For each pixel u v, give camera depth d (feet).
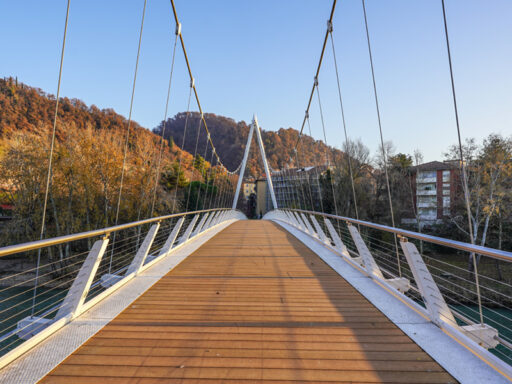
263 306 10.27
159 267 15.83
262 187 188.14
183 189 106.83
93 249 9.50
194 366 6.49
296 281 13.52
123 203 68.95
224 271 15.39
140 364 6.55
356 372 6.27
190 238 25.72
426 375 6.14
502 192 55.62
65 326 8.30
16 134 64.39
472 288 47.52
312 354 7.01
